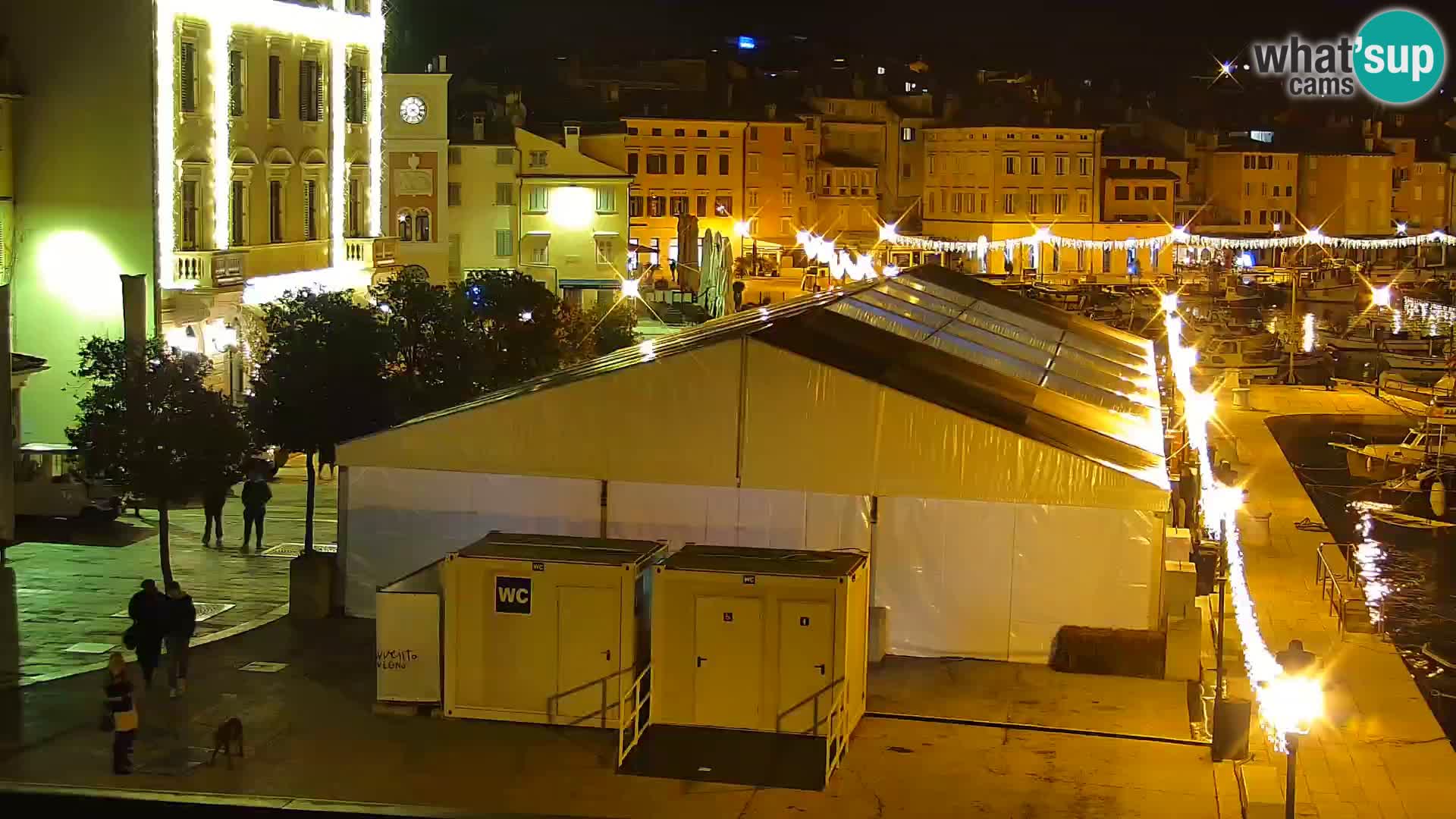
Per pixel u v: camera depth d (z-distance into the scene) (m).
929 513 30.34
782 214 148.88
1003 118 160.12
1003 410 31.77
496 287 50.94
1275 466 58.38
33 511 43.72
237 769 24.27
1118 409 35.53
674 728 26.06
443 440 31.84
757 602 25.70
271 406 37.72
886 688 28.75
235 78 59.25
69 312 54.66
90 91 54.12
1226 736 25.58
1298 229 182.00
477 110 115.25
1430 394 74.62
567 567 26.19
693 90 148.00
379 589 27.31
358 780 23.86
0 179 53.66
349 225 68.69
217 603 35.59
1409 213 191.12
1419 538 48.28
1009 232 159.88
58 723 26.38
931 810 23.34
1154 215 167.50
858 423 30.34
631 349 38.41
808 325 33.75
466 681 26.58
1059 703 28.12
